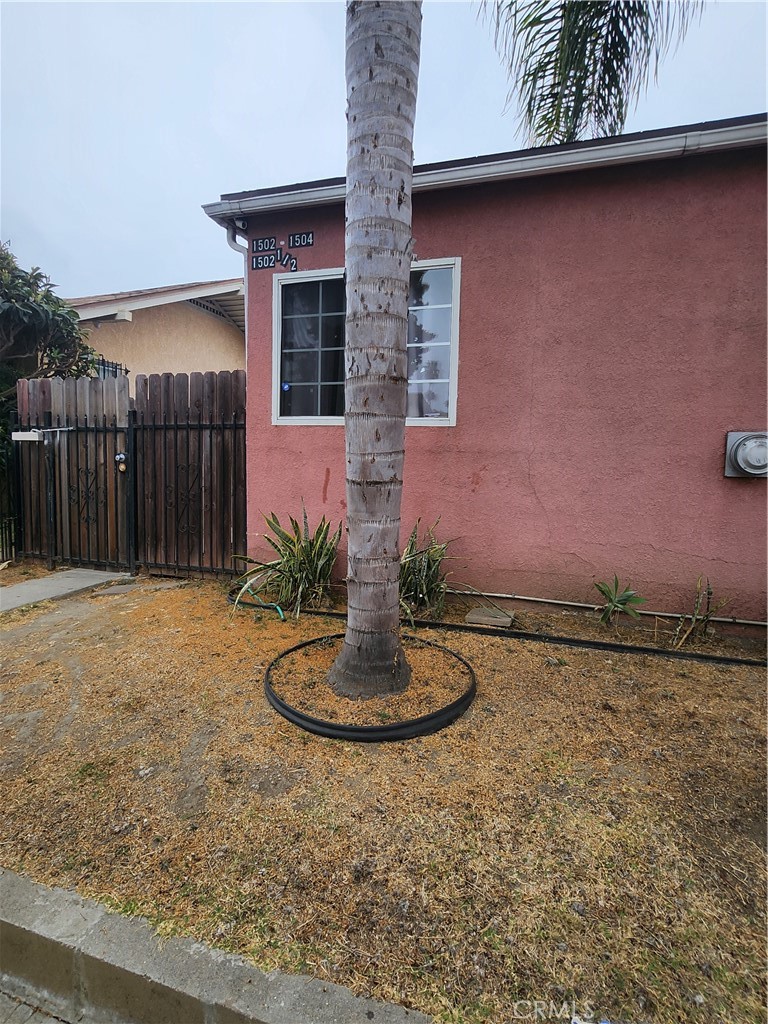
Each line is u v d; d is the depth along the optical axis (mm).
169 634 3979
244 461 5301
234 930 1624
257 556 5211
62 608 4699
